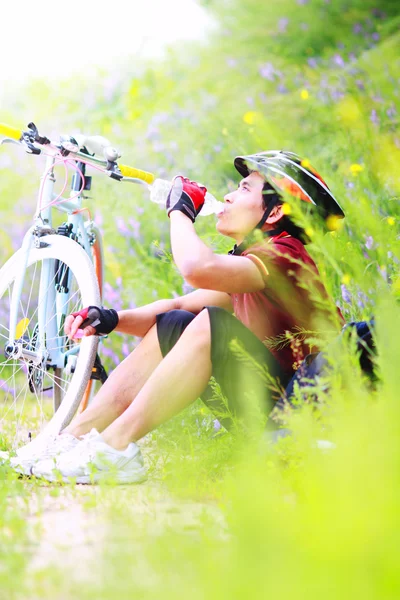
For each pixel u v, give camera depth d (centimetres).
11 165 1250
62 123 1418
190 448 450
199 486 402
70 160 528
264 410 419
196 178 1066
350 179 682
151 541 300
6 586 261
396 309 357
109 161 516
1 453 474
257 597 228
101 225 968
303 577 229
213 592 235
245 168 472
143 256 896
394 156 712
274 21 1472
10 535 324
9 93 1520
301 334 436
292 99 1131
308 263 436
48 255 523
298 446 352
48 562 288
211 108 1262
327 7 1412
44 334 529
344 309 514
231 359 423
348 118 857
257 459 359
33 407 798
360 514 247
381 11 1384
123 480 430
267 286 433
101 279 590
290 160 449
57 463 436
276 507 281
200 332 426
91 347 486
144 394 433
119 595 250
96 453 421
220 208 462
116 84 1470
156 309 488
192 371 427
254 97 1253
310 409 358
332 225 457
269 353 430
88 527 337
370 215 434
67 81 1530
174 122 1222
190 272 422
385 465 271
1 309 997
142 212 926
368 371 381
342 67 1073
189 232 436
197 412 512
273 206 445
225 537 306
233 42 1491
